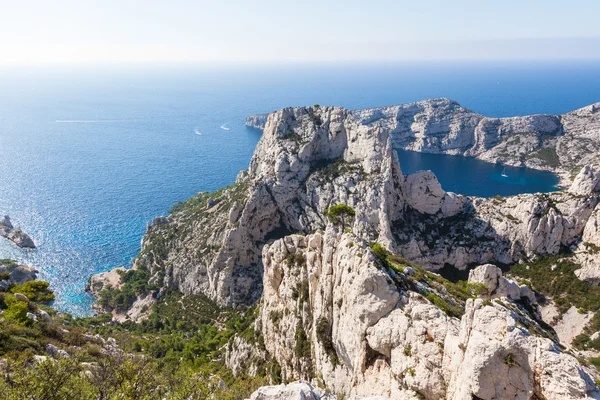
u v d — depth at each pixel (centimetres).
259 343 6950
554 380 2381
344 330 4359
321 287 5150
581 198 10325
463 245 11069
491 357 2589
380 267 4178
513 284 6344
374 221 10850
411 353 3416
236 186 15725
